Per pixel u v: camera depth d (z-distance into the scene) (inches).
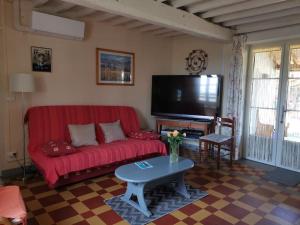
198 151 186.9
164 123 188.4
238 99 162.4
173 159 112.1
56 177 109.7
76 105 151.3
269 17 131.1
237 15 131.2
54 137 135.9
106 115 160.9
